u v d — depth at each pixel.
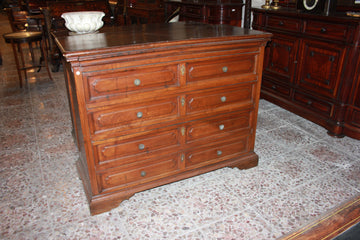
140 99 1.68
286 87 3.19
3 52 6.18
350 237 1.64
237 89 1.99
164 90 1.73
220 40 1.74
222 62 1.85
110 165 1.75
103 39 1.73
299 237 1.64
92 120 1.61
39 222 1.76
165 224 1.74
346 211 1.83
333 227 1.71
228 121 2.05
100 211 1.81
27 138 2.75
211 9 4.13
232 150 2.17
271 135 2.78
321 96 2.77
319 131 2.86
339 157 2.42
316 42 2.71
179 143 1.93
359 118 2.54
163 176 1.96
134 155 1.80
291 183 2.10
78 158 2.29
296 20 2.87
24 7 6.88
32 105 3.50
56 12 4.18
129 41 1.64
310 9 2.77
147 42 1.59
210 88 1.87
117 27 2.27
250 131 2.18
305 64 2.89
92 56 1.46
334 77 2.60
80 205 1.90
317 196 1.96
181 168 2.01
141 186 1.89
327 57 2.63
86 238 1.64
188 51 1.70
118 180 1.82
